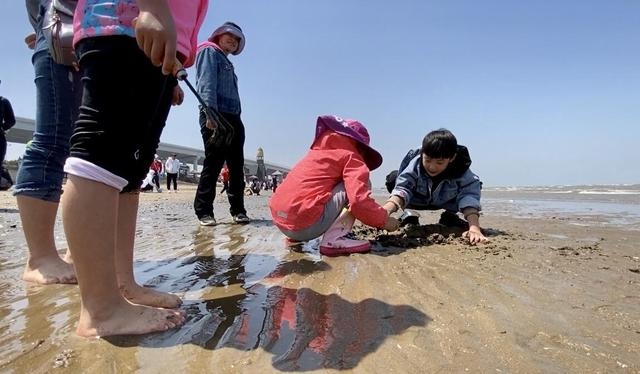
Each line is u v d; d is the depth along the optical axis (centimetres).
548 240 348
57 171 223
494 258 272
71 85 226
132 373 123
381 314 172
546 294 197
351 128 317
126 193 174
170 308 177
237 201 475
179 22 166
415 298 192
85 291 148
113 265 151
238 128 458
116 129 146
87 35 147
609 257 276
